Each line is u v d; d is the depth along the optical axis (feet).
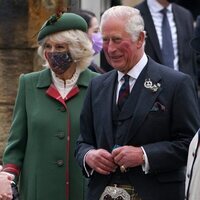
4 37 73.82
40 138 57.93
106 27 51.39
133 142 51.88
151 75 52.39
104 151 51.80
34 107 58.39
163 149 51.31
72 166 58.03
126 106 52.08
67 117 58.03
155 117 51.72
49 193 57.88
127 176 51.98
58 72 58.13
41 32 57.93
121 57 51.67
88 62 58.80
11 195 50.49
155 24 85.10
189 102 52.08
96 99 53.67
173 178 52.26
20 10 73.36
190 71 85.71
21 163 58.59
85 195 57.47
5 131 74.33
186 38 85.51
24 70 73.92
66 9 71.72
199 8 112.68
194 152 49.98
